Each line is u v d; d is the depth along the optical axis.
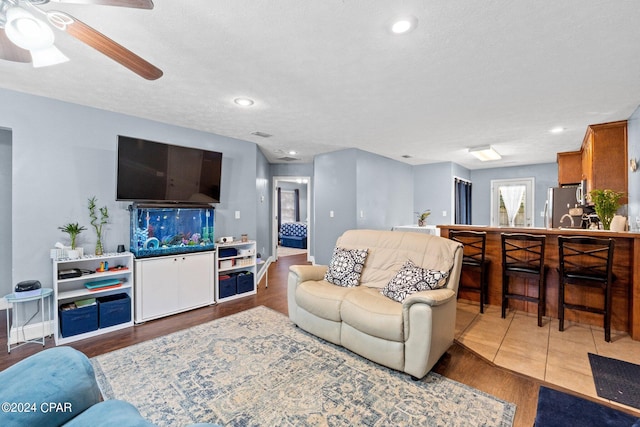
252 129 3.89
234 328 2.91
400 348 2.06
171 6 1.53
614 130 3.49
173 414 1.69
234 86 2.54
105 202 3.15
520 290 3.35
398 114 3.28
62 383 0.93
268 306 3.59
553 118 3.38
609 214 3.15
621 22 1.63
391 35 1.79
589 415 1.67
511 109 3.10
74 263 2.96
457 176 6.81
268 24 1.68
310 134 4.15
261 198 5.56
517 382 2.00
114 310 2.89
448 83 2.46
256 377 2.06
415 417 1.66
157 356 2.35
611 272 2.59
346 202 5.26
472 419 1.64
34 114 2.75
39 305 2.77
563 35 1.77
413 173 7.03
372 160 5.54
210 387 1.94
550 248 3.16
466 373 2.11
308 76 2.35
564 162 5.25
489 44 1.88
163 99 2.84
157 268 3.18
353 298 2.40
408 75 2.32
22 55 1.54
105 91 2.66
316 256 5.78
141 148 3.11
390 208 6.12
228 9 1.55
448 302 2.24
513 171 7.16
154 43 1.89
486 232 3.53
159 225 3.44
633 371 2.10
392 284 2.48
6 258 3.42
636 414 1.68
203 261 3.58
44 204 2.81
